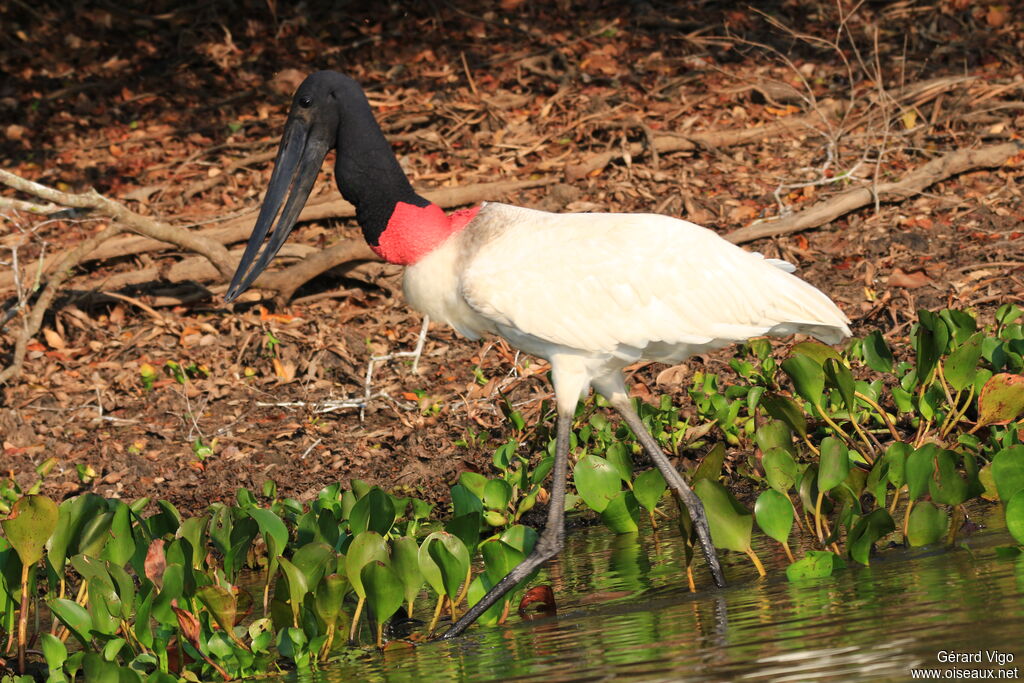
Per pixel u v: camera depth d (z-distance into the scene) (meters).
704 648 5.55
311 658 6.51
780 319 7.34
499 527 8.66
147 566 7.12
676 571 7.46
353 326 14.09
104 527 7.12
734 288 7.26
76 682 6.66
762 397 8.30
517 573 6.89
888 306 12.76
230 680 6.42
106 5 24.75
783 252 14.27
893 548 7.21
